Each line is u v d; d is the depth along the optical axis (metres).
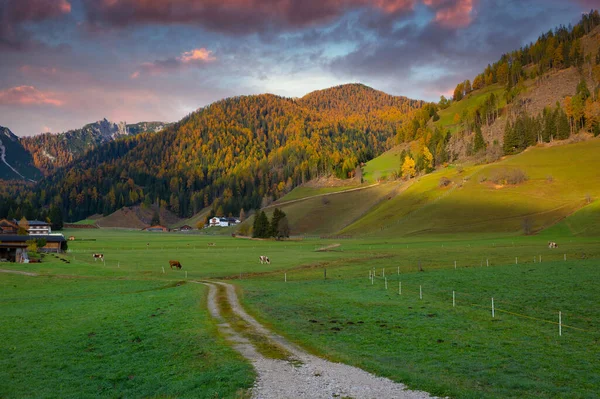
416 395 17.12
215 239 190.88
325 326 30.31
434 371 20.47
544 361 22.42
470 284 50.28
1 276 67.81
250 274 76.00
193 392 17.91
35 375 21.67
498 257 82.06
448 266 72.75
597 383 19.05
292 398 16.86
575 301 38.56
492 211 169.25
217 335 27.41
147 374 21.12
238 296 44.81
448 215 174.88
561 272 55.28
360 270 73.44
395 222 183.25
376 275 64.69
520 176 190.25
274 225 180.88
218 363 21.62
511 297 41.66
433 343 25.95
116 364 23.03
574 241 108.88
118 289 57.59
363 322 31.86
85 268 81.56
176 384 19.02
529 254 84.19
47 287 60.00
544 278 51.31
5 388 19.81
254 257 104.81
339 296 44.41
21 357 24.86
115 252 121.69
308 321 31.97
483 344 25.80
